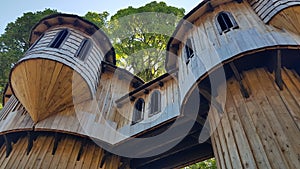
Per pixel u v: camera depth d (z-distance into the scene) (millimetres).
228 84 7457
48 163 8523
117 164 9773
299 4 7121
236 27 7703
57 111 9461
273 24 7324
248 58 7125
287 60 7145
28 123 9180
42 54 9234
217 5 8938
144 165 10453
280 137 5562
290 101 6191
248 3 8523
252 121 6172
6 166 8523
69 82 9367
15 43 16234
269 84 6762
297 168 4945
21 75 9289
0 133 9133
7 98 12141
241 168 5586
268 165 5254
